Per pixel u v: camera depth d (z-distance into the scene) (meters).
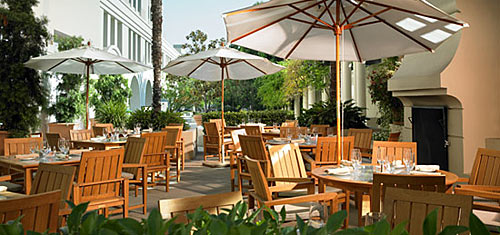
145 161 7.23
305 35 5.68
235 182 8.36
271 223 1.32
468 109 6.48
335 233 1.05
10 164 5.07
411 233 2.39
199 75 11.34
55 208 2.28
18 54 10.79
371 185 3.59
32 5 11.19
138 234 1.08
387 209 2.48
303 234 1.13
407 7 4.03
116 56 9.79
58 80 12.69
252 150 6.29
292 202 3.36
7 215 2.09
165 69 10.84
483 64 6.57
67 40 12.65
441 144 6.94
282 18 5.04
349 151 6.16
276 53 5.73
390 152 5.15
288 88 20.30
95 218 1.07
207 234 1.16
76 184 4.39
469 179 4.42
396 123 10.76
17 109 10.64
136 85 24.38
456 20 4.01
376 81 11.42
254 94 33.03
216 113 20.14
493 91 6.59
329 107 12.08
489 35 6.63
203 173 9.60
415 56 7.60
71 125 11.73
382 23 5.36
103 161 4.61
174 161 8.57
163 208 2.20
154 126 12.74
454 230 1.07
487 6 6.64
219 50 10.03
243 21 4.75
